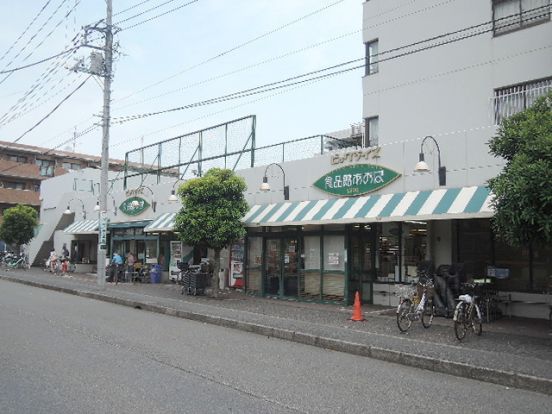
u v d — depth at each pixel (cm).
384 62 2169
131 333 1086
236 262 2023
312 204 1678
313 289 1694
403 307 1128
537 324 1208
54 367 745
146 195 2706
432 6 2027
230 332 1182
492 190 947
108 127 2166
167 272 2520
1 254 4116
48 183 4422
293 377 745
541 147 858
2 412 542
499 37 1817
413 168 1445
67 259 3142
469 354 874
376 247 1627
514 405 636
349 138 2866
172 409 566
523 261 1305
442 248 1450
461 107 1897
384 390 690
